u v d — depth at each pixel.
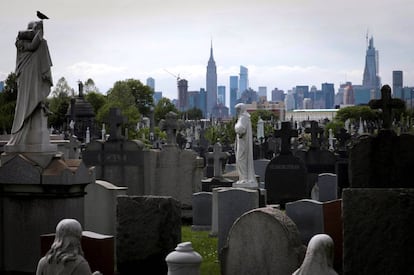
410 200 10.90
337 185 28.95
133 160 26.92
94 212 16.23
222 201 17.41
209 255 17.58
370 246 11.06
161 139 80.06
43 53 14.80
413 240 10.88
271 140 53.97
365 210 11.09
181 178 26.44
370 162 12.12
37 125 14.66
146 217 14.29
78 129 82.88
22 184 14.27
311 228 16.88
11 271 14.45
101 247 11.84
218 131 89.69
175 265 10.17
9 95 81.31
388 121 14.48
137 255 14.30
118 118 27.58
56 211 14.20
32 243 14.31
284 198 30.75
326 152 37.28
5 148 14.74
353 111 124.38
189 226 24.97
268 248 11.94
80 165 14.52
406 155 11.97
